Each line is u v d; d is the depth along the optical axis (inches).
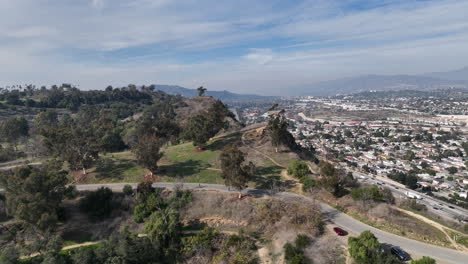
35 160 2381.9
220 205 1526.8
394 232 1203.2
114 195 1642.5
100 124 3506.4
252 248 1218.6
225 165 1547.7
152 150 1877.5
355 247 995.9
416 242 1124.5
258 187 1734.7
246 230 1349.7
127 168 2054.6
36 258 1154.7
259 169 1985.7
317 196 1583.4
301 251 1093.1
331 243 1131.9
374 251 973.2
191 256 1210.6
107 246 1201.4
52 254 1125.7
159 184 1804.9
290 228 1283.2
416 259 1002.7
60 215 1476.4
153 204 1494.8
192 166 2063.2
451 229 1259.8
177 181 1840.6
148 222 1347.2
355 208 1413.6
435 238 1151.0
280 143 2340.1
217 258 1170.0
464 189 3614.7
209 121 2377.0
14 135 3097.9
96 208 1542.8
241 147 2346.2
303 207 1409.9
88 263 1138.0
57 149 1903.3
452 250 1069.1
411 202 1616.6
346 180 1734.7
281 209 1435.8
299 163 1868.8
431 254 1042.1
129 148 2910.9
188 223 1438.2
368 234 1032.8
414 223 1288.1
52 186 1389.0
